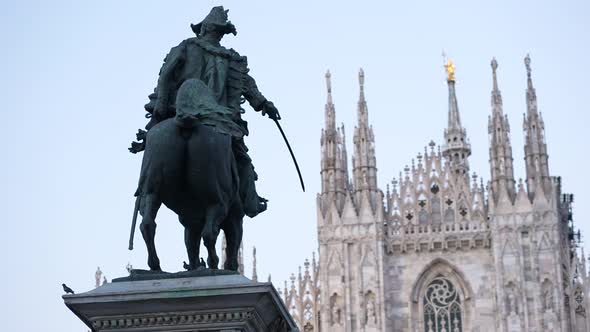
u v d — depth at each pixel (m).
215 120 11.41
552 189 82.06
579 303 80.38
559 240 81.38
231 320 10.40
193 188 11.38
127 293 10.38
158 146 11.28
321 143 85.62
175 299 10.35
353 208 83.56
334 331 81.31
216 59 12.04
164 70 11.90
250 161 12.36
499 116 84.06
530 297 80.31
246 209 12.27
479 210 83.12
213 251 11.40
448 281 82.56
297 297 83.25
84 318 10.57
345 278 82.12
